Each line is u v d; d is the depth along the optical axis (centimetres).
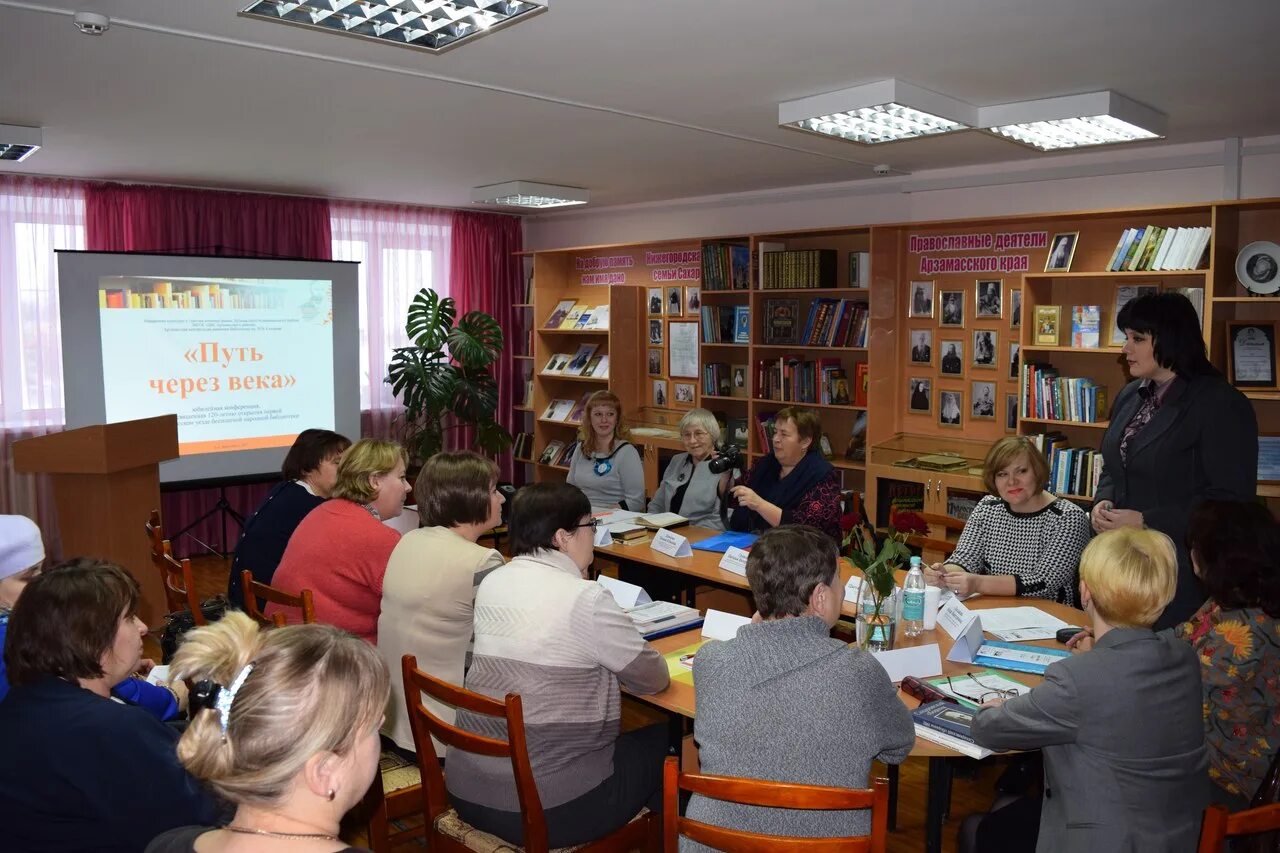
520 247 774
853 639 290
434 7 241
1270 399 402
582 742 189
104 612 147
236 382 600
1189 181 436
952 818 281
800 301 588
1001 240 501
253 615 252
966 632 229
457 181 575
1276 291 393
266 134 428
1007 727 167
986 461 308
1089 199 468
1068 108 343
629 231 698
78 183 567
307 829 90
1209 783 172
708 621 254
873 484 525
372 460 267
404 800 224
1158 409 271
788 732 149
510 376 766
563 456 700
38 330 559
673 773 141
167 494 609
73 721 138
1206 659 188
